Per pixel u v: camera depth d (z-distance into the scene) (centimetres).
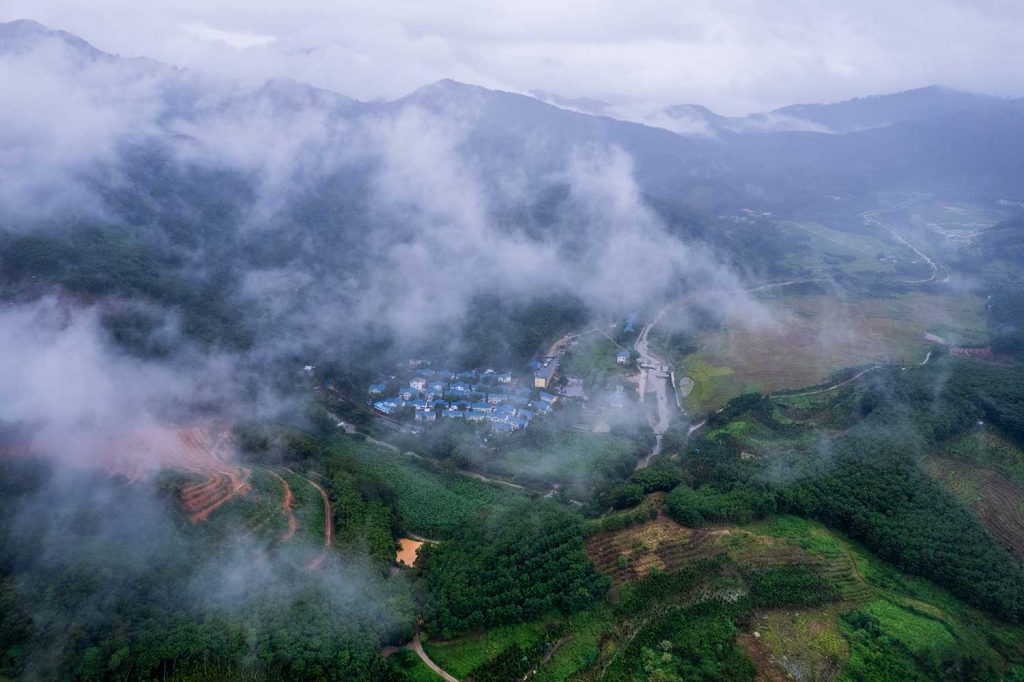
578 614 11650
